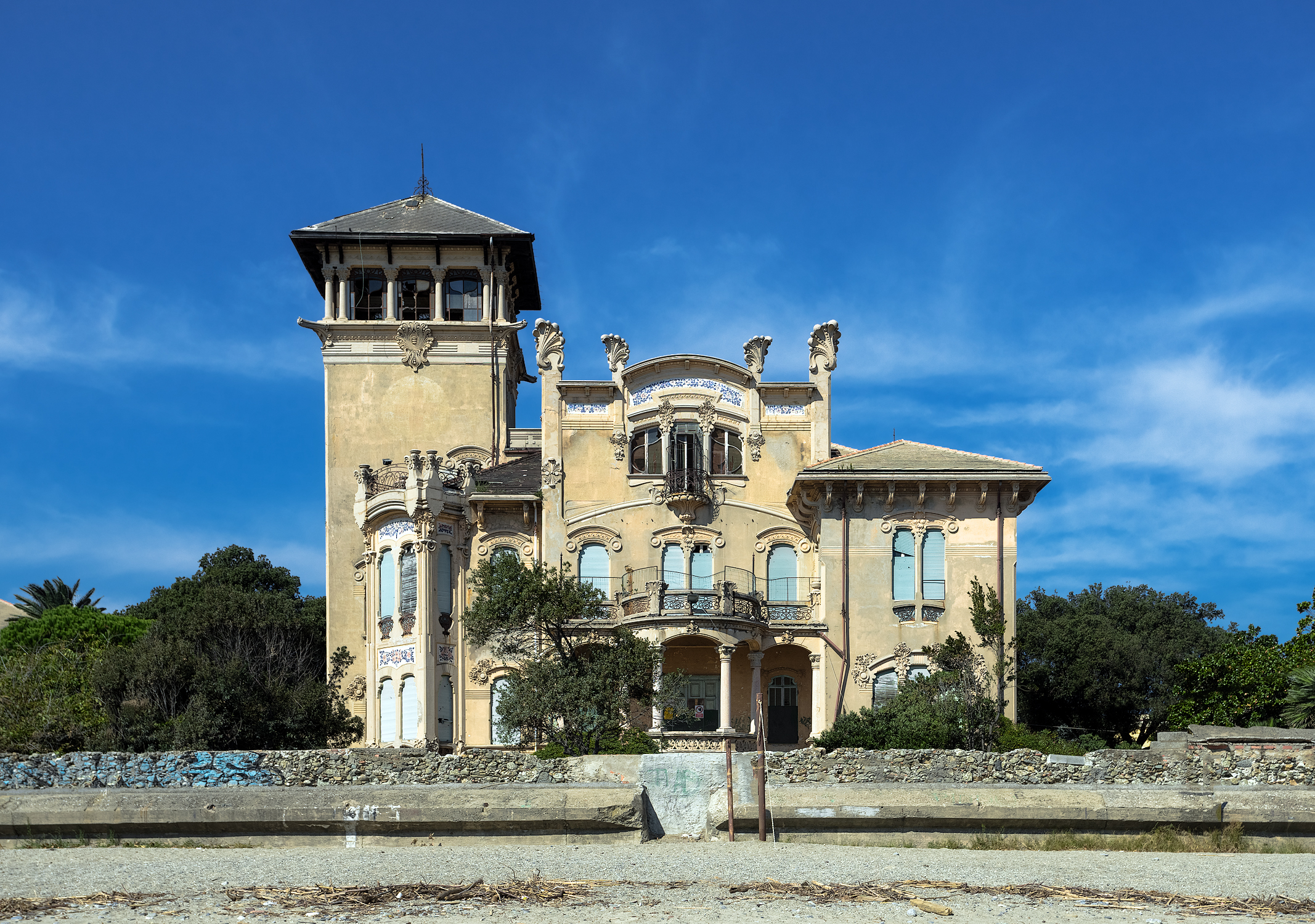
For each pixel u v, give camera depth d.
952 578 47.53
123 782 31.30
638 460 51.03
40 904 20.98
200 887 22.78
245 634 46.41
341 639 54.03
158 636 42.78
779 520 50.53
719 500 50.47
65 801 29.89
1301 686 34.94
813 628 47.28
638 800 29.52
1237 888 23.11
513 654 43.56
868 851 27.64
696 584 49.91
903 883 23.17
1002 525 47.75
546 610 42.06
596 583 49.97
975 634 47.03
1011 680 45.66
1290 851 28.95
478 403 58.28
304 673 47.88
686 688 49.06
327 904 20.98
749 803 30.14
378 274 59.75
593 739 38.75
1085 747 42.03
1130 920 19.86
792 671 49.09
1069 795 29.66
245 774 31.47
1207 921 19.97
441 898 21.52
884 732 38.81
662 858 26.41
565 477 50.72
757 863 25.69
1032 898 21.83
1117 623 75.44
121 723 37.75
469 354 58.69
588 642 46.28
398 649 48.34
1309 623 43.09
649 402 51.22
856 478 47.50
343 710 44.16
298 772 31.53
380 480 51.00
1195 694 44.22
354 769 31.56
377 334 58.53
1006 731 40.53
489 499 50.28
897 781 30.84
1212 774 30.91
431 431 57.94
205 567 81.81
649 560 50.06
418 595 47.81
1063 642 56.56
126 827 29.50
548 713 38.94
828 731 41.31
